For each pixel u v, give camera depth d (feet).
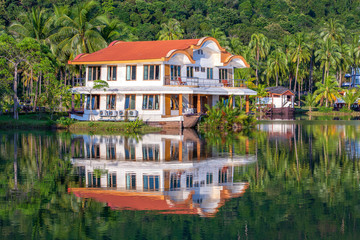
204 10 599.57
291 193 74.49
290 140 144.66
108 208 66.74
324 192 75.15
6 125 188.34
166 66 191.62
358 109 377.50
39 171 91.09
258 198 71.67
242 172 90.02
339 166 97.14
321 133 171.12
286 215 64.13
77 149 121.08
